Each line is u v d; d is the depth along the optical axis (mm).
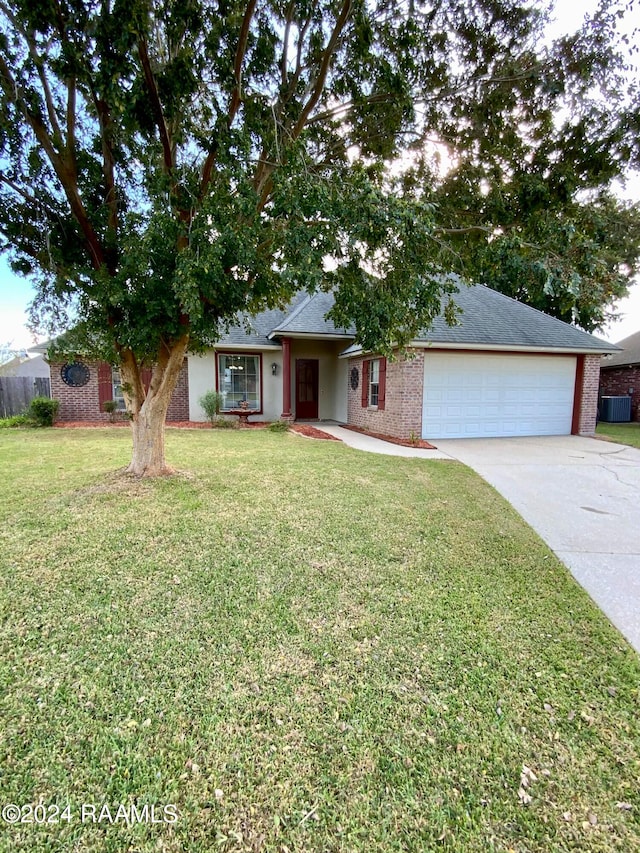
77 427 12148
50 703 2117
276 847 1516
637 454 8953
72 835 1542
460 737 1989
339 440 10297
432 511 4988
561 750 1938
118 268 4926
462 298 12977
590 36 4031
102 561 3586
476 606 3076
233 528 4328
